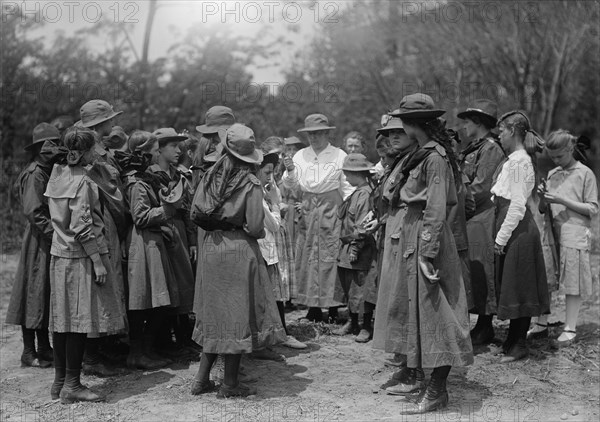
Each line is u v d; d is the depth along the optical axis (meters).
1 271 10.95
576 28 15.41
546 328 6.77
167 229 5.92
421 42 16.84
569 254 6.48
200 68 16.19
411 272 4.97
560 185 6.62
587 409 5.13
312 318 7.44
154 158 6.14
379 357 6.29
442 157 4.97
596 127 17.28
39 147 5.91
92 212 5.21
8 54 14.49
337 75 17.20
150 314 6.02
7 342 7.12
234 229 5.15
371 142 16.45
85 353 5.90
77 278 5.14
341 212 6.84
